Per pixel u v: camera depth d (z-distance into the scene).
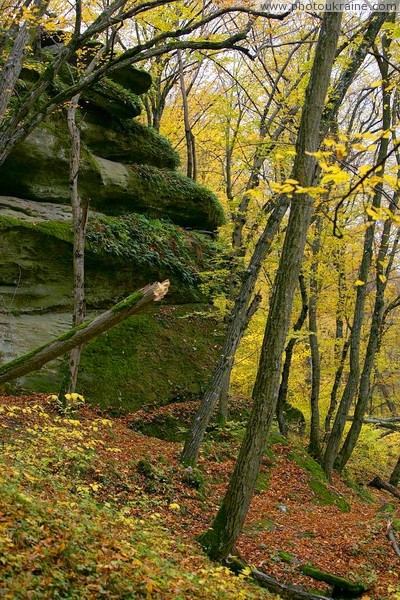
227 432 14.94
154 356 15.66
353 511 14.61
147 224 17.48
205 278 16.31
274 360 7.42
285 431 18.77
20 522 5.21
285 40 15.65
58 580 4.59
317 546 9.73
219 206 20.27
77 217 11.68
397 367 22.36
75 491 7.99
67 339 4.71
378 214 3.90
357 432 17.78
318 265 16.83
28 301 13.94
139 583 5.09
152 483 9.77
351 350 17.03
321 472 15.80
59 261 14.41
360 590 7.97
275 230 11.38
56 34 12.32
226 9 7.69
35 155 14.71
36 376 13.27
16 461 7.47
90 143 16.88
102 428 12.20
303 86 13.04
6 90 8.59
